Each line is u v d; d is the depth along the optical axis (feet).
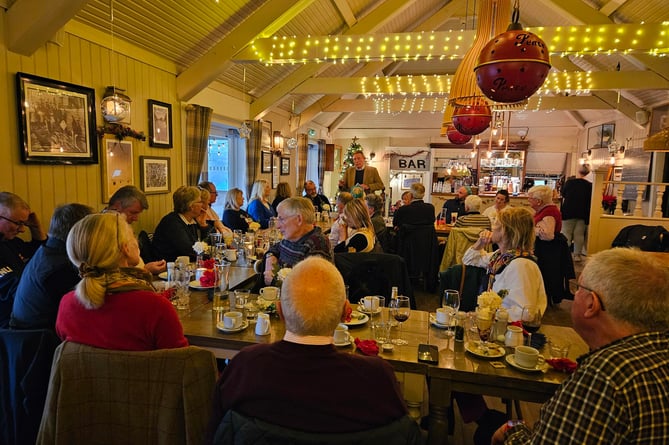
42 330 5.30
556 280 13.33
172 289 6.95
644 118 23.62
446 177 36.52
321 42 14.96
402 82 20.98
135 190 9.46
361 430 2.98
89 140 10.92
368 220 10.68
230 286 8.18
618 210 19.76
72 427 3.99
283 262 8.19
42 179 9.75
